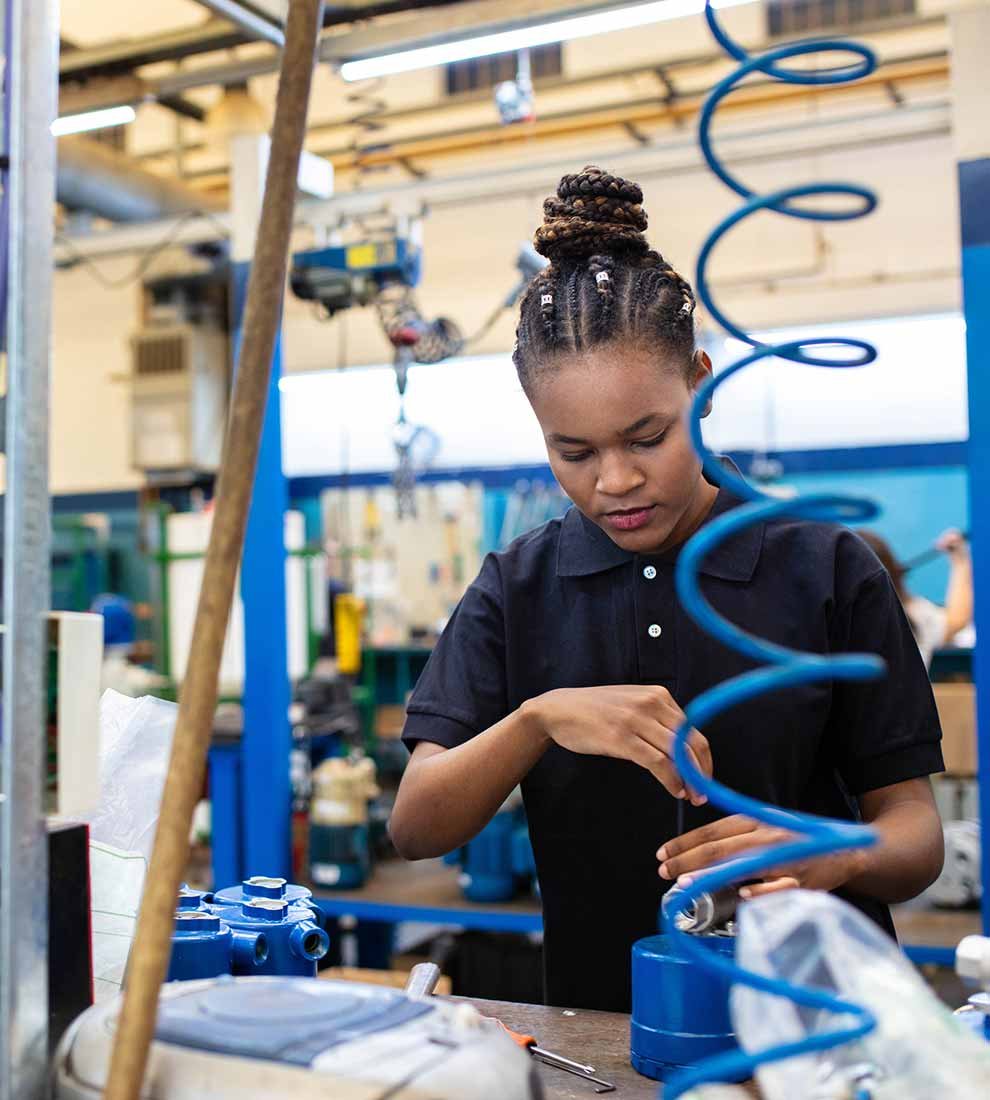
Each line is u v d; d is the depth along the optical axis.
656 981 0.87
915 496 5.51
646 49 4.68
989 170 2.64
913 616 4.09
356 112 4.99
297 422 7.08
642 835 1.23
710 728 1.20
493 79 4.89
